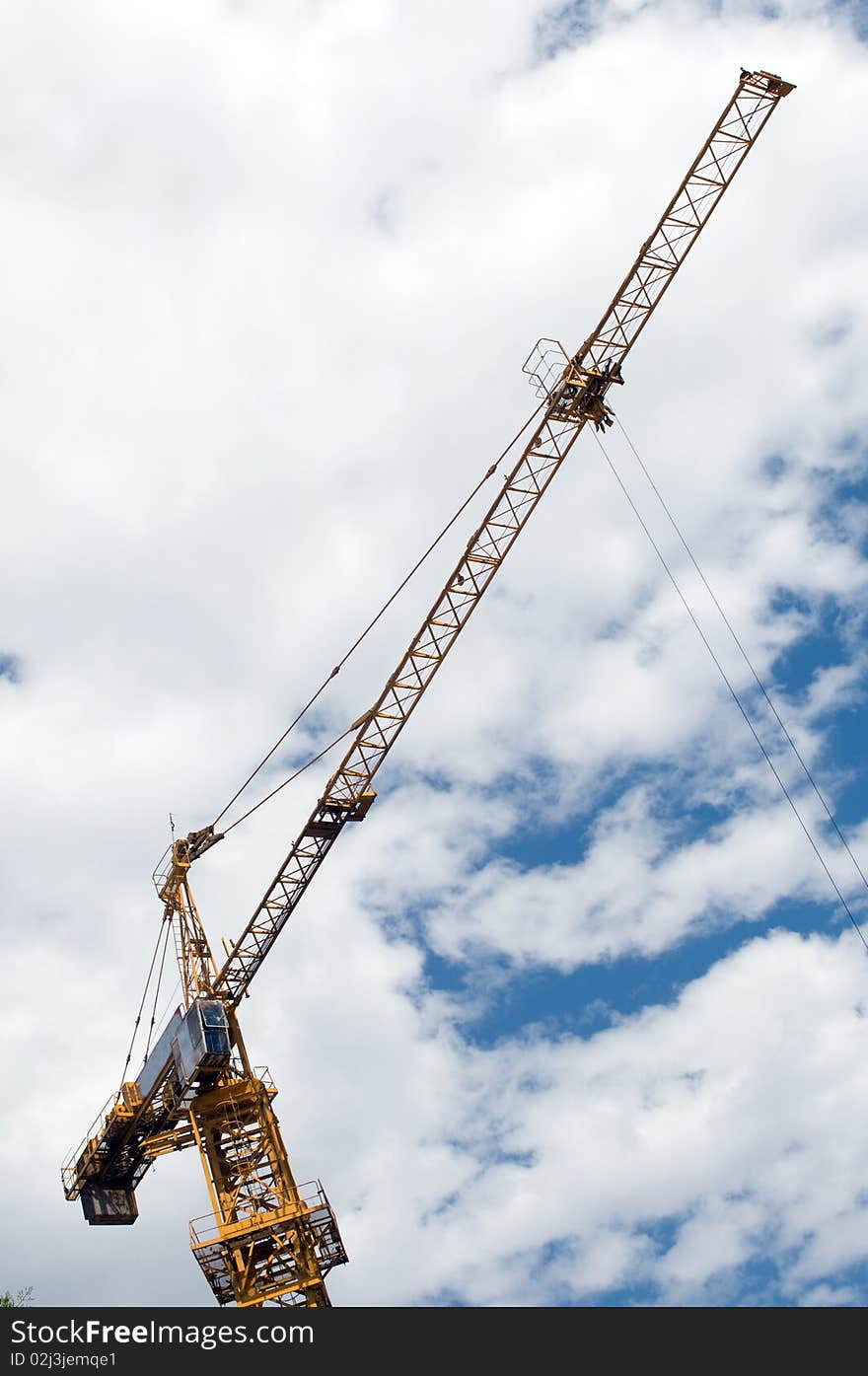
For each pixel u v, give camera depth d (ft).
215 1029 347.15
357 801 348.79
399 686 348.38
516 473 348.59
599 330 345.51
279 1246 336.90
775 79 353.92
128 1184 373.20
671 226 350.84
